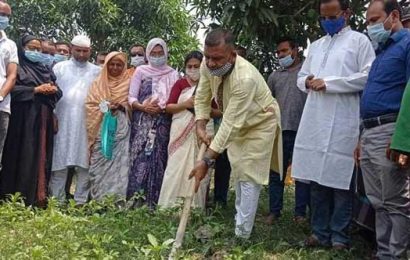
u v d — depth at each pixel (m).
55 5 12.43
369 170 3.37
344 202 3.89
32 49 5.20
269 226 4.60
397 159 3.07
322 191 3.99
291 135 4.91
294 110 4.90
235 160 3.92
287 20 5.35
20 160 5.02
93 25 12.51
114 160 5.26
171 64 12.93
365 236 4.20
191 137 4.95
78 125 5.34
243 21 4.93
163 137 5.18
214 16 5.44
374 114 3.31
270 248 3.98
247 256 3.57
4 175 5.04
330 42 3.95
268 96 3.90
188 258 3.38
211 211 5.00
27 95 5.04
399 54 3.24
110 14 12.45
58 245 3.49
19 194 4.60
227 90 3.77
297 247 4.05
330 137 3.82
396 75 3.26
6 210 4.32
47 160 5.21
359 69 3.79
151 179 5.11
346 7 3.90
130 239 3.78
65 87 5.44
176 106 5.00
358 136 3.83
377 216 3.41
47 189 5.25
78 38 5.55
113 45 12.70
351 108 3.83
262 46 5.56
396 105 3.24
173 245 3.49
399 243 3.25
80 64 5.59
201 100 4.07
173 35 13.31
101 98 5.29
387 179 3.23
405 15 4.28
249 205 3.92
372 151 3.31
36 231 3.82
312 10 5.18
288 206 5.84
